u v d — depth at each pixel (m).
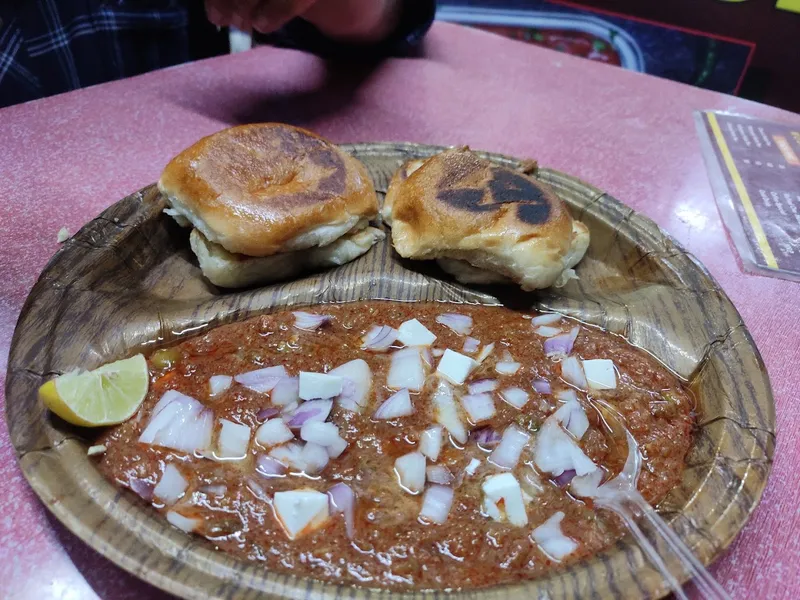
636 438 0.20
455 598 0.15
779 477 0.20
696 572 0.16
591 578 0.15
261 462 0.19
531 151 0.37
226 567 0.15
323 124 0.37
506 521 0.18
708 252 0.30
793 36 0.51
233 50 0.54
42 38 0.42
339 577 0.16
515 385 0.22
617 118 0.41
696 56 0.55
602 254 0.28
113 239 0.24
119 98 0.38
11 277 0.24
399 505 0.18
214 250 0.24
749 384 0.21
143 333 0.22
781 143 0.39
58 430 0.18
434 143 0.36
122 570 0.16
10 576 0.16
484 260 0.25
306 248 0.25
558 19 0.60
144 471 0.18
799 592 0.17
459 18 0.64
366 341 0.23
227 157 0.25
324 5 0.41
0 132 0.33
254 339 0.23
